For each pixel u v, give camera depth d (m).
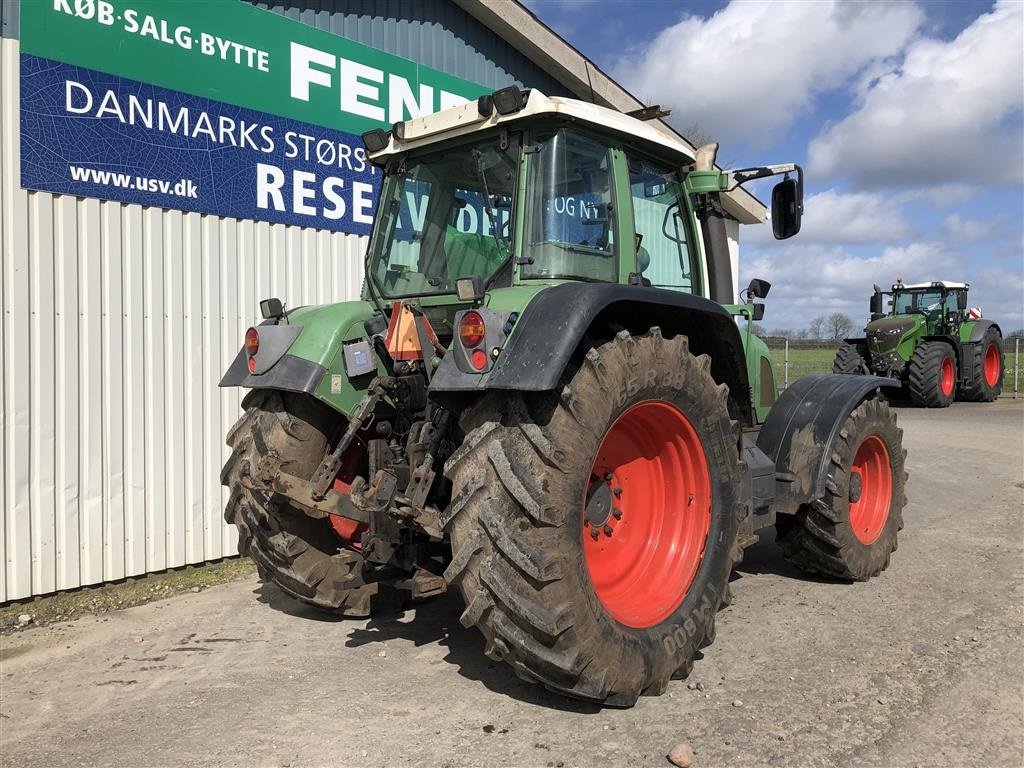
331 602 3.93
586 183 3.60
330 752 2.78
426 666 3.57
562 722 2.98
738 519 3.68
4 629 4.27
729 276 4.61
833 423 4.43
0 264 4.49
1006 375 23.94
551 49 8.04
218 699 3.26
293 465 3.70
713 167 4.45
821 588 4.61
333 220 6.30
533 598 2.77
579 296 2.93
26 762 2.77
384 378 3.51
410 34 6.97
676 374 3.35
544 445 2.82
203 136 5.41
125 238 5.04
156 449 5.21
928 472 8.32
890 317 16.28
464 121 3.56
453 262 3.72
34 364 4.64
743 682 3.31
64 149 4.72
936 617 4.07
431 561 3.63
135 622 4.33
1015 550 5.35
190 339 5.39
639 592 3.38
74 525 4.84
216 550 5.55
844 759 2.69
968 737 2.83
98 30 4.85
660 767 2.64
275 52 5.84
